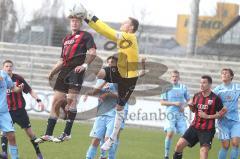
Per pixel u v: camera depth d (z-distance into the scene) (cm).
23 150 4953
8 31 11812
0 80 3894
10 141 3966
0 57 9781
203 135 3869
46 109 8056
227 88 4347
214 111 3906
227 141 4359
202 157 3803
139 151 5391
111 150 4203
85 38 3061
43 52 9900
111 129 4031
